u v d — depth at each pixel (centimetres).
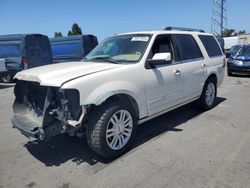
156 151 426
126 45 486
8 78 1394
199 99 630
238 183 333
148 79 447
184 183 335
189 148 435
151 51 466
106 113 381
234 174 353
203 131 511
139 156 410
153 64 456
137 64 438
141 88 435
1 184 348
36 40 1362
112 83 392
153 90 459
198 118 593
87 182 346
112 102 395
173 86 505
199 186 328
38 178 360
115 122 399
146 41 474
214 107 689
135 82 425
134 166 380
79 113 368
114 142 400
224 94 864
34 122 397
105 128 380
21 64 1319
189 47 572
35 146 464
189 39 582
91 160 406
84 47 1527
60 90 354
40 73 396
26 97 431
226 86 1024
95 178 354
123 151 414
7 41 1345
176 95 521
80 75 377
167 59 434
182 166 376
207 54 627
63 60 1592
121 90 398
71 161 405
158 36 492
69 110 361
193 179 343
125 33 531
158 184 335
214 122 565
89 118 380
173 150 429
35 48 1355
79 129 384
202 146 442
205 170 364
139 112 442
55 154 430
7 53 1355
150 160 396
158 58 438
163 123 562
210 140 467
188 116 609
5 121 623
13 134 529
